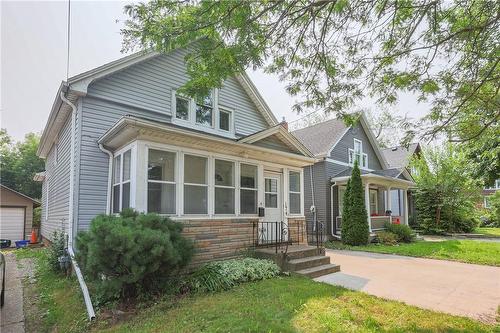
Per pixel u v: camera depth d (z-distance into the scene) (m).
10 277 7.33
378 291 5.77
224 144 7.29
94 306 4.85
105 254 4.57
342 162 16.05
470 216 18.00
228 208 7.52
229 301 4.85
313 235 14.13
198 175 7.03
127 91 7.90
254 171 8.31
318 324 3.92
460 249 10.58
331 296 5.11
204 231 6.88
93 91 7.37
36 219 17.97
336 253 10.82
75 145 7.27
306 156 9.47
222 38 4.34
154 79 8.42
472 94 4.28
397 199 20.44
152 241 4.77
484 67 4.53
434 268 8.03
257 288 5.57
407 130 5.12
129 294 5.04
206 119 9.45
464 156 14.01
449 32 4.42
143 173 6.10
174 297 5.11
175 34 4.24
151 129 6.05
